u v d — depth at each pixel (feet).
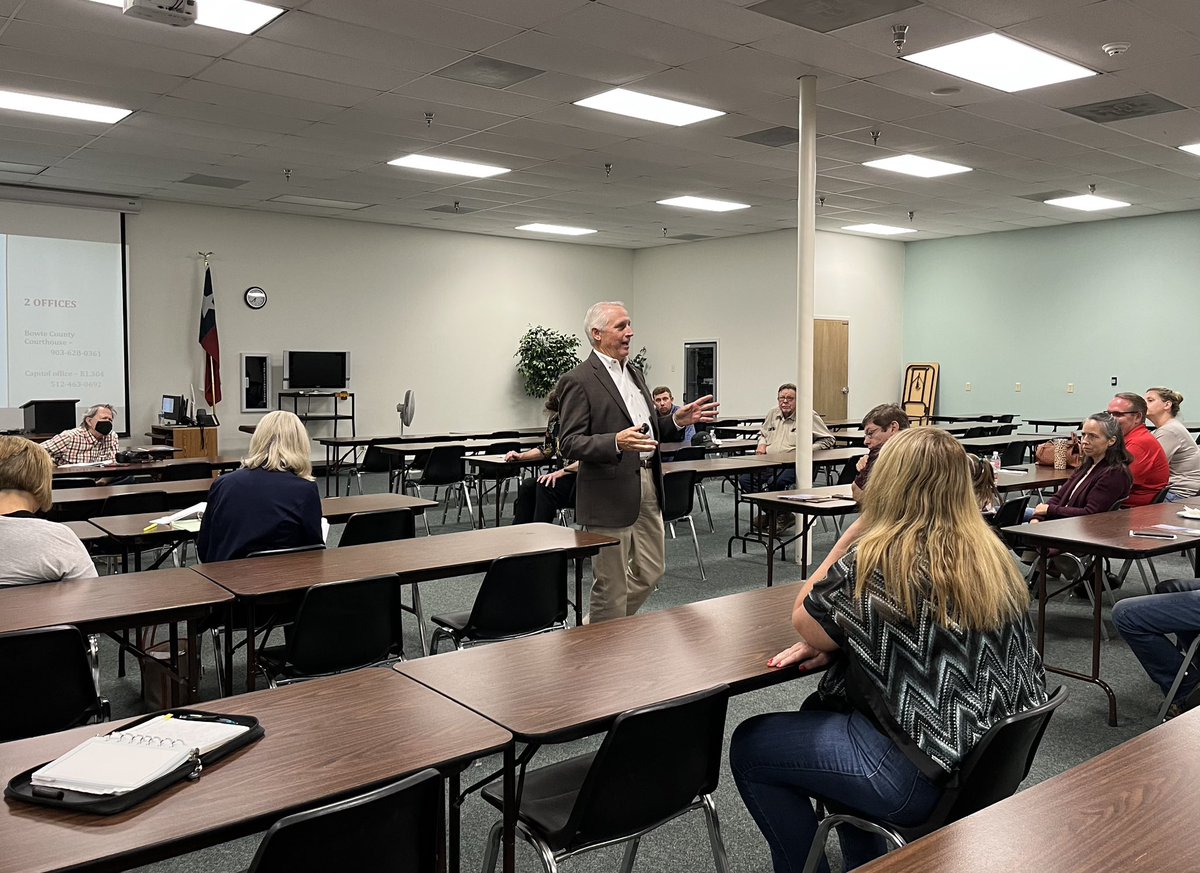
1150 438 17.06
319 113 22.17
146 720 5.44
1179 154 26.13
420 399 40.73
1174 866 3.75
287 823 4.14
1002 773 5.62
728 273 43.42
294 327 37.24
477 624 10.57
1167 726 5.38
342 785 4.71
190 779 4.76
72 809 4.41
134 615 8.13
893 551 5.78
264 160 27.30
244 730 5.24
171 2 13.37
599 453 11.47
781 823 6.49
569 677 6.47
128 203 32.96
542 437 33.96
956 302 42.78
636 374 12.51
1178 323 35.65
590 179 30.01
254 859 4.14
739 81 19.54
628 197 33.17
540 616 10.94
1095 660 11.89
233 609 9.87
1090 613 16.85
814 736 6.16
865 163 27.48
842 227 39.96
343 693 6.13
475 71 18.92
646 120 22.77
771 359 41.78
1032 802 4.38
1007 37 16.81
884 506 5.98
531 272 44.09
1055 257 39.19
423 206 35.14
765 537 23.15
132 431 33.71
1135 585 18.94
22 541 9.27
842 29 16.47
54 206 31.81
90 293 32.60
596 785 5.70
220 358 35.45
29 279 31.48
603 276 46.78
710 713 6.15
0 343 31.04
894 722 5.61
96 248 32.65
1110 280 37.52
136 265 33.58
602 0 15.24
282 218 36.81
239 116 22.40
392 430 39.99
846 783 5.88
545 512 19.29
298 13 15.84
